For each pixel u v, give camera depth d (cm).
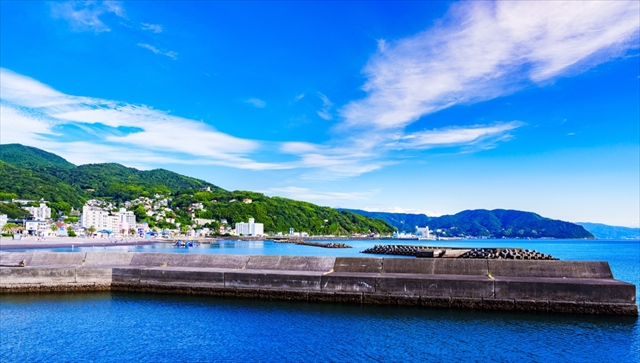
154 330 1608
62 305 1989
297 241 18288
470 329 1585
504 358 1316
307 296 2017
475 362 1288
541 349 1388
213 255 2461
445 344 1438
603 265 1964
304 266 2291
